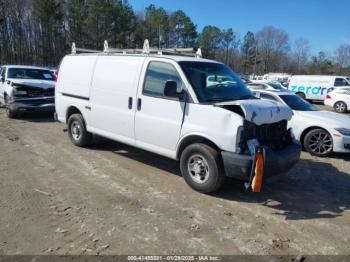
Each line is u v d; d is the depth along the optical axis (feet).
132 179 17.98
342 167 22.48
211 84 17.33
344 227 13.70
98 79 21.25
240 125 14.67
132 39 177.37
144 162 20.99
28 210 13.96
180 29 231.50
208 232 12.77
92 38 166.61
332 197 16.94
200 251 11.51
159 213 14.14
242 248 11.82
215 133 15.28
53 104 34.86
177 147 16.98
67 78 24.03
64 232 12.34
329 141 24.63
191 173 16.67
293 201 16.16
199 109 15.87
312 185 18.62
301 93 82.69
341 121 25.11
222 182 15.83
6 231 12.27
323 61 285.23
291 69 313.12
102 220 13.33
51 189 16.24
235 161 14.74
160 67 17.76
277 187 17.94
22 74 38.32
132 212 14.11
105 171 19.08
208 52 262.06
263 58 315.17
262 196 16.53
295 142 17.87
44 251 11.14
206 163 15.78
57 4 166.30
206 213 14.34
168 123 17.12
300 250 11.86
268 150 15.20
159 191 16.46
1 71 39.93
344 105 63.26
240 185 17.67
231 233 12.79
